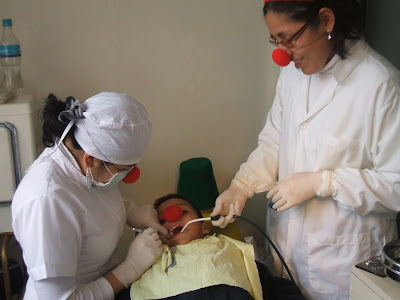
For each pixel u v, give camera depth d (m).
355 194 1.29
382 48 1.82
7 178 1.49
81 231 1.15
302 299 1.39
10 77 1.66
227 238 1.52
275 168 1.64
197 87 1.99
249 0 1.95
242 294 1.27
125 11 1.80
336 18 1.21
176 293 1.27
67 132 1.11
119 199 1.36
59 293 1.09
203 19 1.91
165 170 2.06
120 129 1.09
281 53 1.25
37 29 1.73
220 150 2.12
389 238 1.43
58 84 1.81
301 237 1.46
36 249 1.05
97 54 1.82
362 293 1.21
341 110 1.34
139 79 1.90
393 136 1.25
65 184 1.12
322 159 1.36
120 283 1.26
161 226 1.49
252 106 2.10
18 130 1.47
